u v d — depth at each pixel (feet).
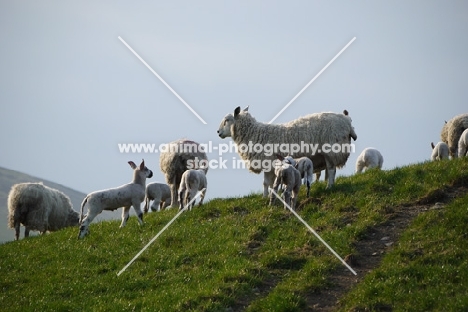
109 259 63.93
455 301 47.03
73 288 58.54
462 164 70.54
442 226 58.85
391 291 49.85
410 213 63.57
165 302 52.44
